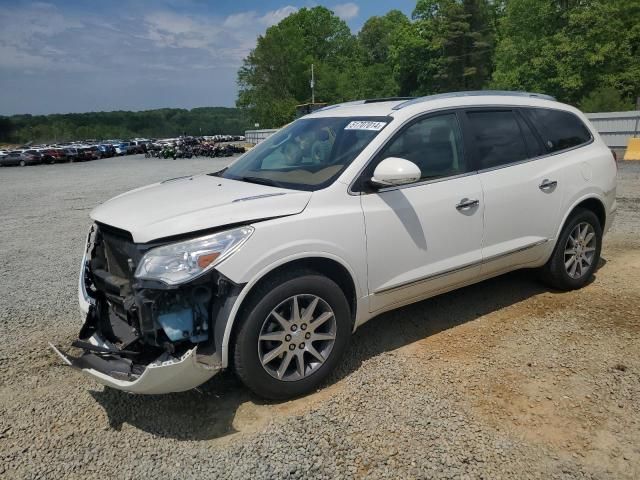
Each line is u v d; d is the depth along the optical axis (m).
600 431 2.89
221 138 87.31
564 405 3.14
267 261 3.07
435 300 4.87
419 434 2.91
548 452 2.74
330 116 4.35
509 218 4.27
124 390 2.91
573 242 4.87
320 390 3.41
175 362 2.81
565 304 4.67
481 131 4.26
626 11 36.97
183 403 3.34
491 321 4.36
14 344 4.30
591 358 3.67
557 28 39.19
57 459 2.84
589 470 2.61
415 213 3.72
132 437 3.01
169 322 2.94
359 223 3.46
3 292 5.70
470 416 3.06
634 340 3.91
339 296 3.38
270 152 4.32
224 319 2.99
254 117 78.69
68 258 7.21
